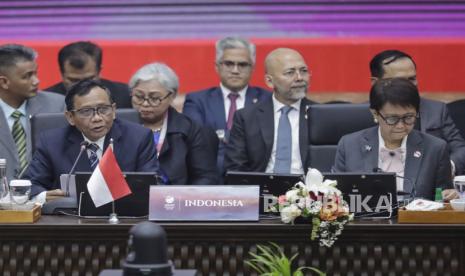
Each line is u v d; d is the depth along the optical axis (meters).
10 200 10.89
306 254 10.77
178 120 14.38
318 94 19.89
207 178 14.37
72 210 11.55
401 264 10.75
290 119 14.80
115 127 12.61
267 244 10.77
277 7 19.92
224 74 16.33
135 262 7.77
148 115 14.14
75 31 20.06
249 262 10.26
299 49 19.84
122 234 10.72
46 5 19.98
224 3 19.95
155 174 11.18
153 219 10.87
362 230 10.67
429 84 19.88
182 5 19.95
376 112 12.05
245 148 14.75
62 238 10.77
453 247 10.72
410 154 12.11
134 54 19.89
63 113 13.64
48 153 12.48
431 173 12.04
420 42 19.80
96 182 10.99
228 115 16.28
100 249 10.76
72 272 10.77
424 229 10.66
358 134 12.45
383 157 12.21
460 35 19.89
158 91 14.05
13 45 14.75
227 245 10.77
